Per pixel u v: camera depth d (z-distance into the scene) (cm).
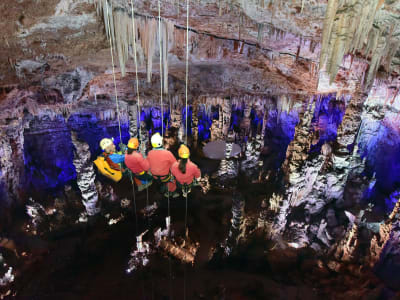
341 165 671
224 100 1046
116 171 355
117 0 309
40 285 570
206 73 721
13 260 616
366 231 634
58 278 589
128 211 811
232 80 724
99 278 591
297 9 316
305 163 678
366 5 280
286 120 1257
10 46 387
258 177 961
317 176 695
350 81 572
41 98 678
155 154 323
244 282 564
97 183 865
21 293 548
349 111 639
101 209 802
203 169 1066
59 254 652
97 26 357
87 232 731
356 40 321
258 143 1015
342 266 572
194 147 1229
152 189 923
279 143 1283
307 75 563
